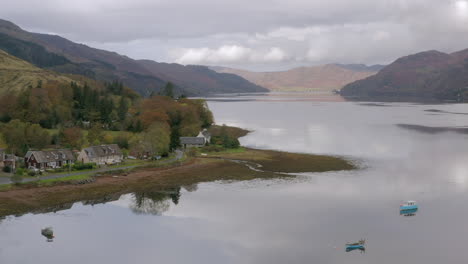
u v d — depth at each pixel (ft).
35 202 312.71
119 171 410.72
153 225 267.80
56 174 381.81
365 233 252.21
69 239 243.81
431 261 215.51
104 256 221.05
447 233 252.42
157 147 481.87
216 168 444.55
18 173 375.25
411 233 252.42
